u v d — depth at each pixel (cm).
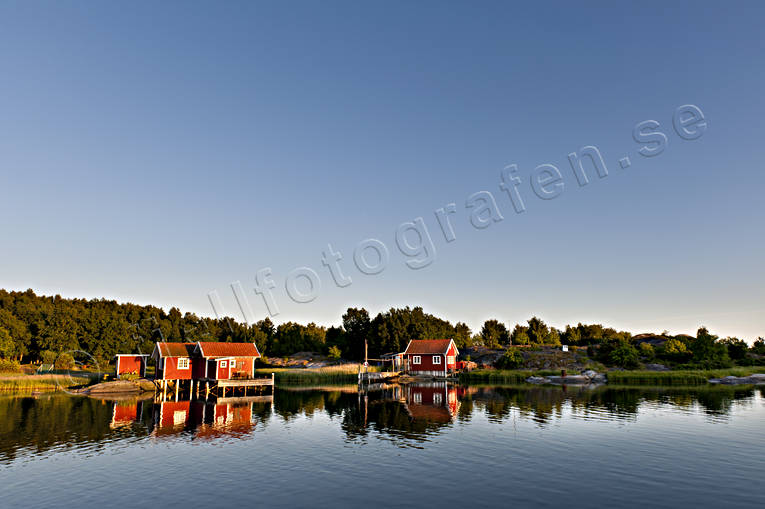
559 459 2266
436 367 8056
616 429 2967
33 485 1927
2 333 7488
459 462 2234
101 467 2192
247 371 6556
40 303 11125
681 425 3080
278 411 4009
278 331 12600
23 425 3275
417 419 3475
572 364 7738
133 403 4616
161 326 10612
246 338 11462
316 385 6975
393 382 7531
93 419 3556
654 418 3362
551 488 1842
